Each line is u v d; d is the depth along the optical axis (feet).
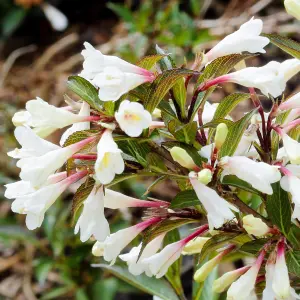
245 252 1.44
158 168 1.39
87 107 1.36
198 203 1.38
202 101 1.40
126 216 2.48
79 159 1.36
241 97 1.41
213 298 1.69
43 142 1.35
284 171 1.38
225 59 1.38
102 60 1.35
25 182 1.37
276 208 1.41
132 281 1.67
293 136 1.46
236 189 1.51
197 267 1.64
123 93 1.32
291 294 1.40
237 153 1.42
